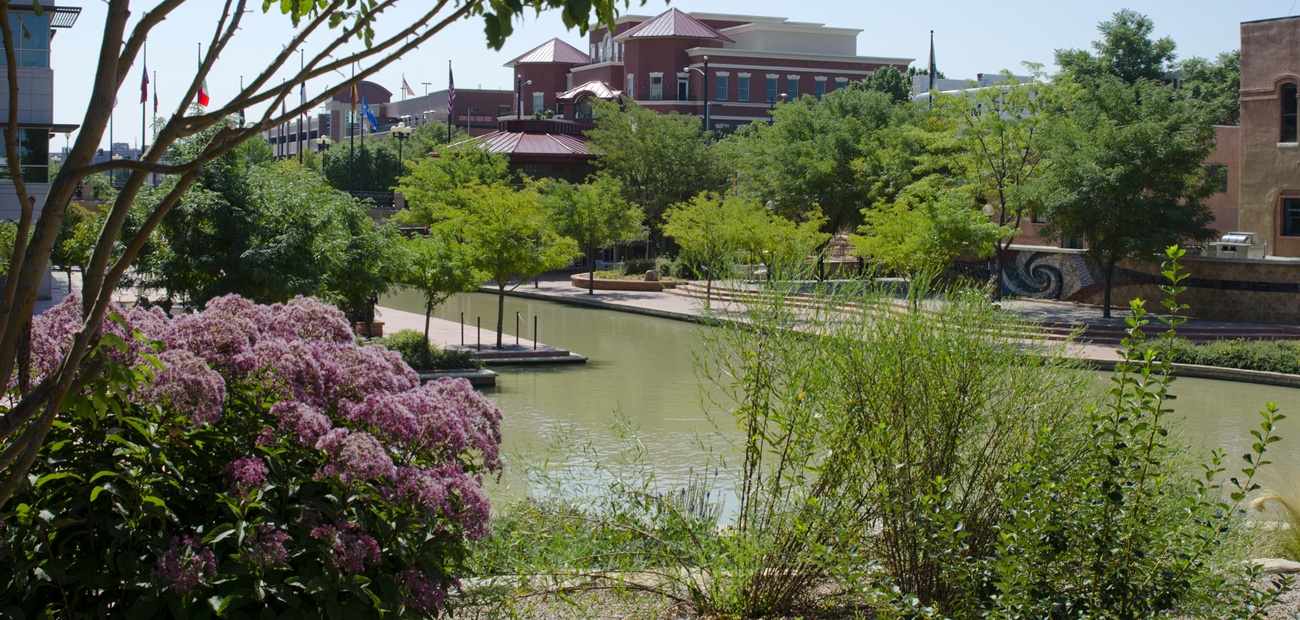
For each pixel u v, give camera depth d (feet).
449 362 82.99
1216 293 119.03
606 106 204.64
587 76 296.51
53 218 8.81
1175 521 18.35
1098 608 16.37
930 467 18.76
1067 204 109.09
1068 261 130.21
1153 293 122.93
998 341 19.97
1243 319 117.19
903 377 18.74
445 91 372.38
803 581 20.58
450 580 15.42
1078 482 16.71
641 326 122.72
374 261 81.92
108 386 10.91
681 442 54.85
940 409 18.88
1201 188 111.75
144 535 13.23
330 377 16.06
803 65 273.13
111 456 13.67
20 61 107.34
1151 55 204.95
